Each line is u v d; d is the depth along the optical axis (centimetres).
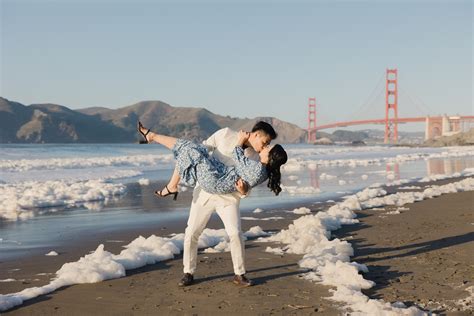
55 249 582
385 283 420
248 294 394
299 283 424
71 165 2316
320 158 3180
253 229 668
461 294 385
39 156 3209
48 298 387
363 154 3916
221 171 395
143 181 1506
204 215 420
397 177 1684
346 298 373
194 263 427
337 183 1482
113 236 668
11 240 638
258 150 406
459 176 1648
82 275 432
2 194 1093
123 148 5184
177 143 404
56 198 1067
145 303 374
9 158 2955
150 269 480
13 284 429
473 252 531
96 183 1366
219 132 417
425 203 955
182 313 351
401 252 542
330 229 684
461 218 762
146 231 708
